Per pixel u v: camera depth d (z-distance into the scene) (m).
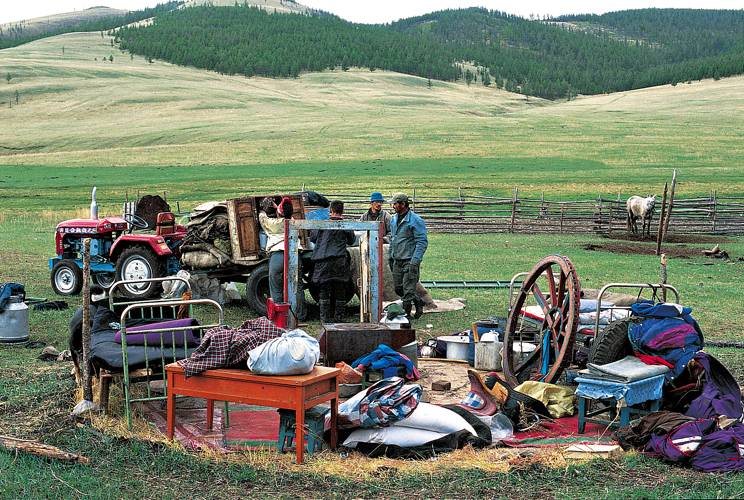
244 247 10.94
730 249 22.20
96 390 6.29
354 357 7.23
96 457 5.01
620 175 57.16
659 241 20.52
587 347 7.92
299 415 4.90
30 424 5.68
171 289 11.20
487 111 156.12
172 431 5.43
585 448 5.04
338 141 86.75
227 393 5.19
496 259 18.91
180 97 156.25
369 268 8.83
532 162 67.12
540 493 4.41
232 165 66.31
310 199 11.59
